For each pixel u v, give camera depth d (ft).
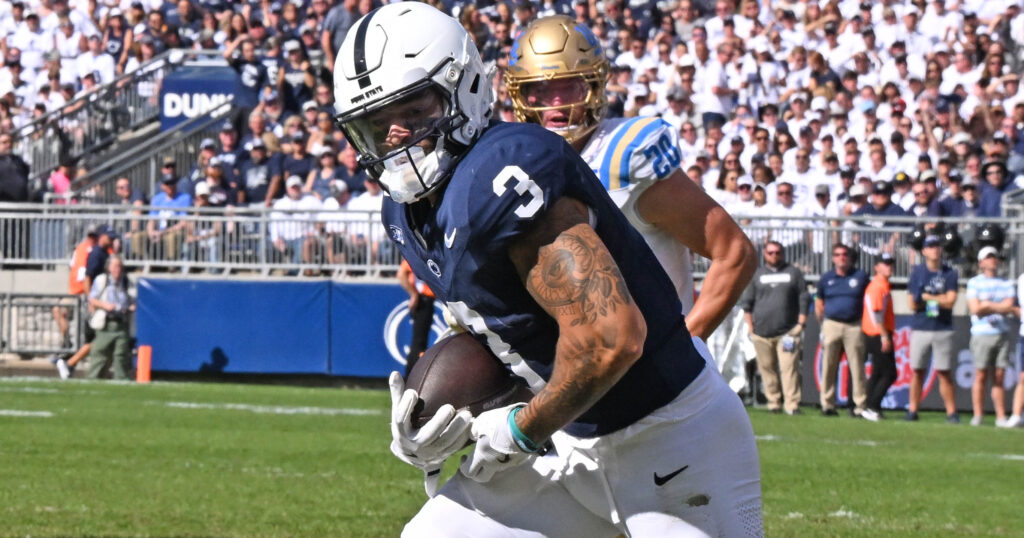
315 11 195.11
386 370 143.95
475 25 186.09
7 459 82.69
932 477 81.76
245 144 170.50
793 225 143.84
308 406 119.24
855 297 123.95
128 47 202.90
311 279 146.92
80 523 61.82
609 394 29.53
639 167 35.73
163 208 154.71
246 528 61.11
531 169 27.12
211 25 200.95
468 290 28.45
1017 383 123.75
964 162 162.09
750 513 31.07
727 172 155.63
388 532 60.59
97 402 118.93
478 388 30.12
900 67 175.73
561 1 189.98
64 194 173.17
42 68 205.98
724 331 133.08
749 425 31.35
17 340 152.87
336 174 160.66
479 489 31.63
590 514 31.73
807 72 177.06
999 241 134.31
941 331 124.98
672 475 30.07
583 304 26.84
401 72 27.96
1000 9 186.19
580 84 38.65
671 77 178.81
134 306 151.12
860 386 125.29
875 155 158.51
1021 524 65.72
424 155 28.40
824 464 86.53
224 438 94.79
